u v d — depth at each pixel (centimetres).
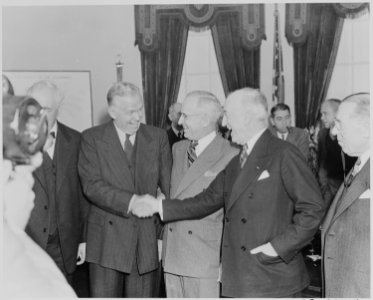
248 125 198
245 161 197
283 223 189
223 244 201
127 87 237
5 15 686
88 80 713
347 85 642
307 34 648
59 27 706
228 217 199
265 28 669
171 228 242
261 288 185
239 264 191
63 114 708
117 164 239
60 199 246
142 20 700
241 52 678
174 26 695
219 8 679
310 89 652
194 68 706
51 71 700
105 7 706
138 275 247
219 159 237
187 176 237
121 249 237
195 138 241
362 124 172
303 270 196
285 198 191
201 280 231
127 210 231
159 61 703
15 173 85
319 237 470
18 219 85
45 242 238
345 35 636
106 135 242
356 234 169
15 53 697
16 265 74
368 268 164
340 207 178
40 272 77
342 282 172
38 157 87
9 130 82
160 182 256
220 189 220
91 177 240
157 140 252
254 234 189
